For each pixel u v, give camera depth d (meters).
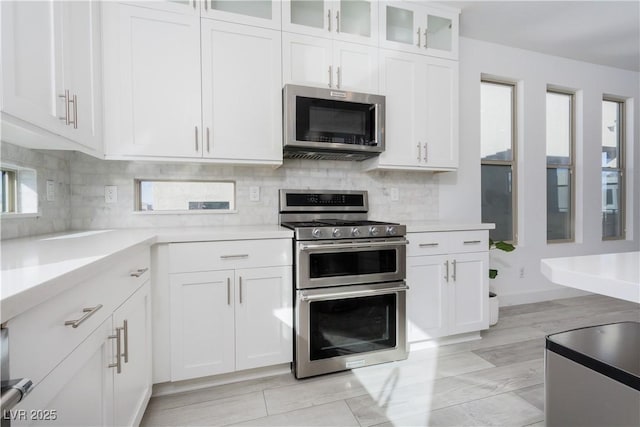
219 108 1.92
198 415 1.54
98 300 0.96
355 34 2.22
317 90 2.05
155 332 1.64
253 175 2.34
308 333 1.84
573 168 3.57
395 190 2.74
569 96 3.58
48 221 1.71
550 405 1.00
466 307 2.33
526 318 2.84
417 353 2.19
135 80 1.77
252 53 1.98
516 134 3.24
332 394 1.71
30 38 1.04
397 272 2.05
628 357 0.87
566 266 0.82
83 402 0.87
